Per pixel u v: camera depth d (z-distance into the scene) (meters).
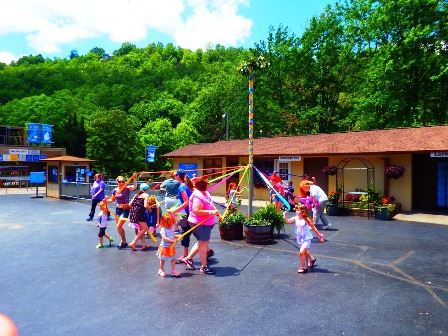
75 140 42.66
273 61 33.50
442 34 24.06
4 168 31.70
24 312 5.14
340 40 31.84
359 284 6.13
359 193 14.68
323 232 10.79
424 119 26.98
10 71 89.31
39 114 62.75
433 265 7.24
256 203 18.81
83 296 5.73
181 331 4.46
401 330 4.43
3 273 7.03
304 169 18.61
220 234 9.94
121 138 36.75
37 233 11.05
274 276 6.61
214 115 46.69
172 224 6.70
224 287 6.03
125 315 4.97
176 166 25.61
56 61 117.62
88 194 20.70
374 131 18.55
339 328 4.50
